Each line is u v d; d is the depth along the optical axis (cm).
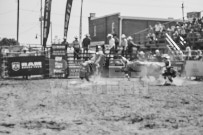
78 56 2217
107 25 4231
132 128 638
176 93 1205
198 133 596
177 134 589
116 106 895
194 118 734
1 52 2042
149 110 834
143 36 3769
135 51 2180
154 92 1235
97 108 862
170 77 1567
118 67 2156
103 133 596
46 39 2298
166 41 2816
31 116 756
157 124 671
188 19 3853
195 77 2223
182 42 2706
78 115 767
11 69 2012
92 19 4597
